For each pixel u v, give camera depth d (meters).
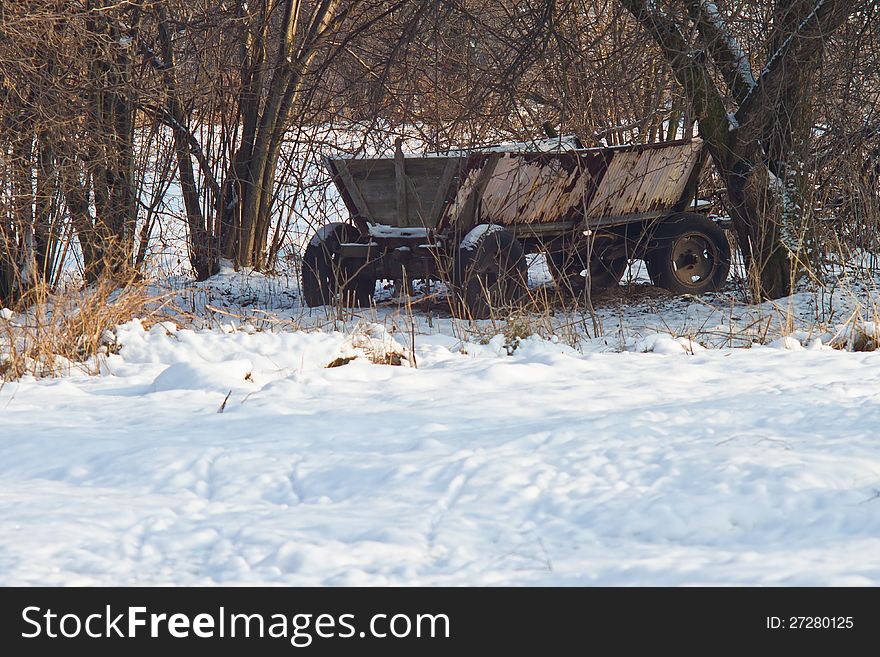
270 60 38.56
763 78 28.59
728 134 29.91
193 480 10.71
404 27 29.72
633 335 23.53
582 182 30.30
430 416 13.13
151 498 10.12
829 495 9.22
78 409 14.52
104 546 8.64
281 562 8.23
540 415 13.21
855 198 29.42
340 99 36.91
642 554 8.19
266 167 38.25
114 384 17.22
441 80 31.59
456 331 23.88
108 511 9.60
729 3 28.86
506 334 21.17
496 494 9.76
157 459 11.20
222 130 38.44
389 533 8.72
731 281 34.31
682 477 9.91
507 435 11.80
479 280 27.94
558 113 33.34
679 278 32.59
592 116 33.81
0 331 20.48
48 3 27.22
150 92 34.00
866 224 29.25
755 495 9.31
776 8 27.83
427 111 31.16
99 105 31.58
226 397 14.50
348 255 30.31
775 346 20.20
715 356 18.33
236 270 38.06
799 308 26.91
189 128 37.50
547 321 22.91
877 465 10.07
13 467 11.39
